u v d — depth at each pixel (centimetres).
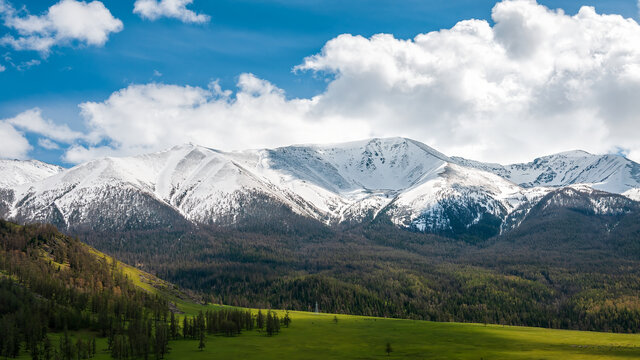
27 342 15050
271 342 18612
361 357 16288
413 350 17650
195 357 15600
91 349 15400
